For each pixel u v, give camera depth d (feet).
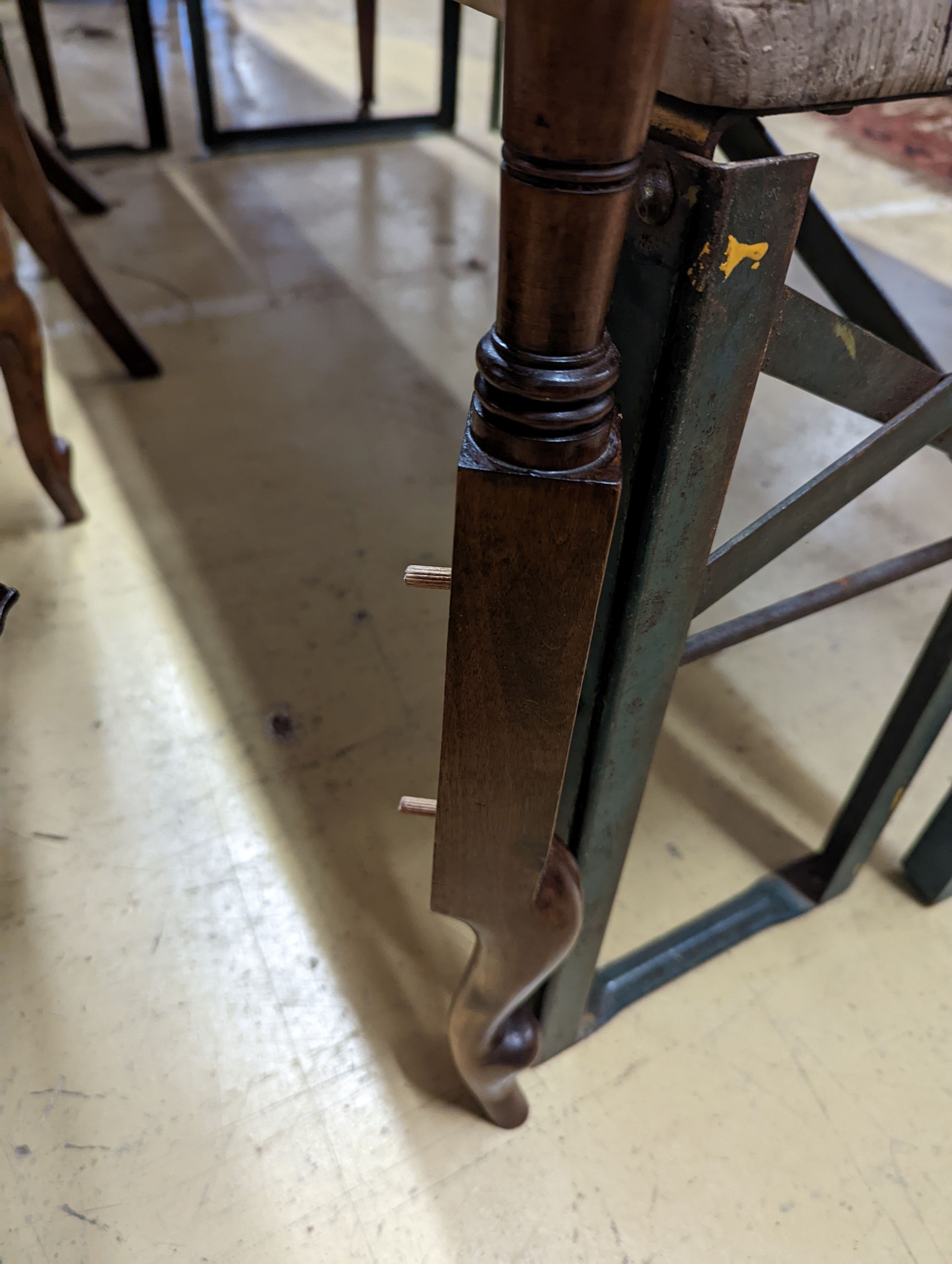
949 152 10.82
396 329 6.91
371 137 9.87
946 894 3.64
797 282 7.72
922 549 2.73
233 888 3.54
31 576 4.71
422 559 5.02
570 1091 3.05
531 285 1.10
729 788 4.09
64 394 5.97
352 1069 3.07
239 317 6.88
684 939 3.49
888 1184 2.89
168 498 5.25
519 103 0.97
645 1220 2.77
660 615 1.82
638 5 0.87
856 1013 3.32
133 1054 3.07
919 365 1.87
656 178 1.31
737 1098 3.06
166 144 9.20
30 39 8.21
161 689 4.24
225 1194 2.77
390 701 4.29
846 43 1.20
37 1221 2.69
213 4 13.73
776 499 5.67
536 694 1.51
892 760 3.14
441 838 1.81
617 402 1.56
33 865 3.55
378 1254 2.67
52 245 5.32
